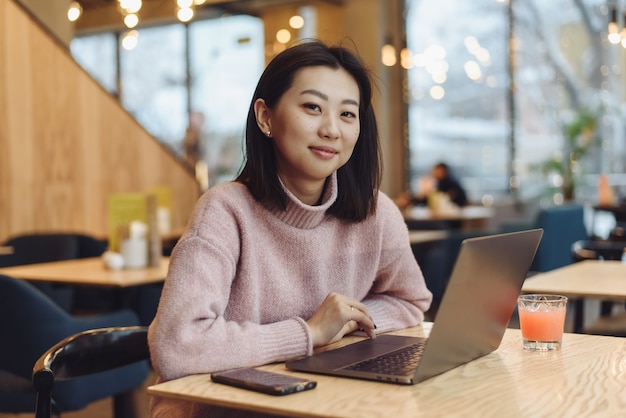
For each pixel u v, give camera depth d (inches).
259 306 63.3
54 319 97.8
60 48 218.8
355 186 67.6
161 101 345.1
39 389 60.5
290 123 61.1
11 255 163.9
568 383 48.8
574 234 234.4
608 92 343.3
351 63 63.4
